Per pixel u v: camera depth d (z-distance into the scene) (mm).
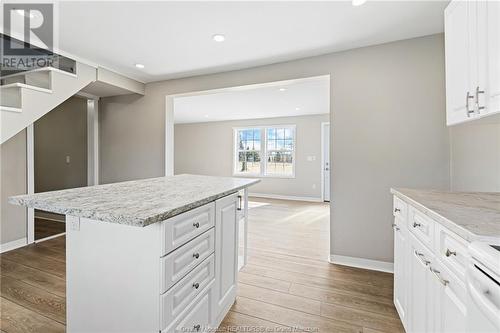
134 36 2373
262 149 7258
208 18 2053
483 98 1240
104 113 4086
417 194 1577
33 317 1695
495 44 1150
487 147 1734
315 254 2852
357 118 2547
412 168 2363
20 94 2387
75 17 2053
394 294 1793
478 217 1036
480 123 1642
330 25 2146
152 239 1046
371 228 2504
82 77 2975
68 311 1234
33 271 2367
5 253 2803
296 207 5660
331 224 2645
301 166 6730
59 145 4508
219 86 3312
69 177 4438
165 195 1384
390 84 2428
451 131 2230
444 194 1579
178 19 2070
